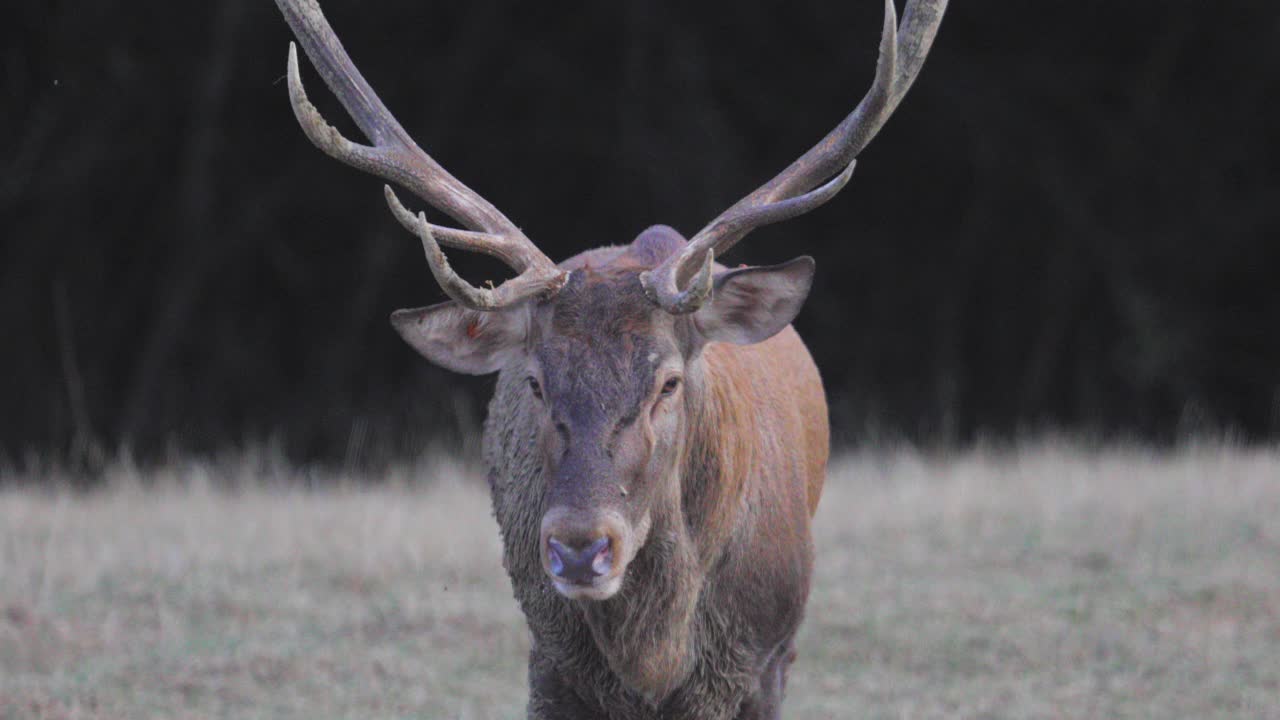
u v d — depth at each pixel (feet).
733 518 48.01
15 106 171.83
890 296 182.60
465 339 46.96
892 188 183.52
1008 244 184.85
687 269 47.47
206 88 167.12
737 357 51.42
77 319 171.73
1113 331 180.96
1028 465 114.11
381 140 50.72
